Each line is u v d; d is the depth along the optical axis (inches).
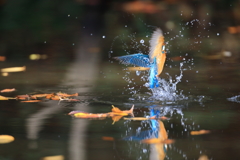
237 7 991.0
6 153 233.3
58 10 991.6
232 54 582.9
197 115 308.0
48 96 363.9
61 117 303.1
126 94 374.0
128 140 254.2
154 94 373.1
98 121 294.5
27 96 363.6
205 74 459.2
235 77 442.3
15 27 812.0
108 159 225.5
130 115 309.6
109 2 1089.4
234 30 773.3
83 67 506.3
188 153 234.1
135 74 467.2
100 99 357.4
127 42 675.4
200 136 261.3
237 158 225.8
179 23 829.2
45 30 788.0
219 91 382.9
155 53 316.8
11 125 283.0
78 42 681.6
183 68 494.6
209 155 230.4
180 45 651.5
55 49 626.5
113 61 544.4
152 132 269.1
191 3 1042.1
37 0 1080.2
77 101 350.6
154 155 230.8
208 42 673.6
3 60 548.1
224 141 252.2
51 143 248.7
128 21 863.1
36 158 225.8
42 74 466.3
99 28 800.9
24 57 568.7
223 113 312.5
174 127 279.6
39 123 288.0
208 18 881.5
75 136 261.0
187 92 379.9
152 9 986.7
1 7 1005.8
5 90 387.9
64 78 445.7
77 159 224.1
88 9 1008.9
